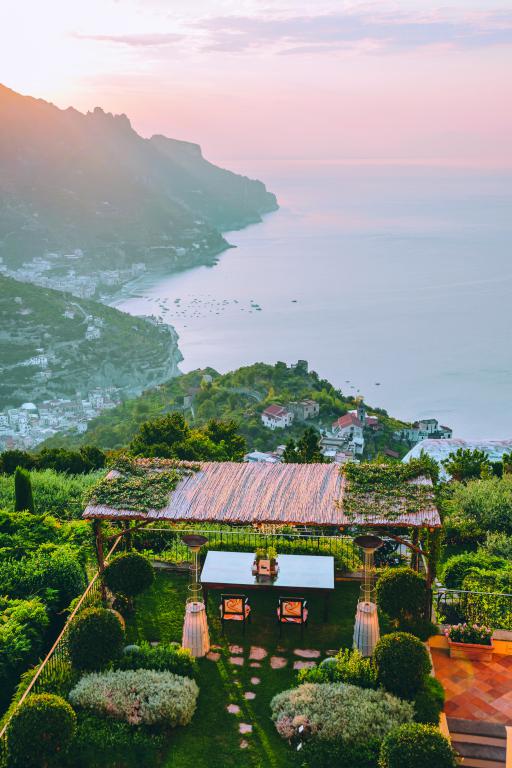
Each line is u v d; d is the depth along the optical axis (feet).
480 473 94.32
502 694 40.01
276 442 359.66
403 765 31.89
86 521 64.03
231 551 55.62
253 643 44.93
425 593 44.60
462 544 71.10
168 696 38.09
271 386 446.60
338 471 50.60
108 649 41.06
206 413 413.39
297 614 45.52
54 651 41.50
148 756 35.14
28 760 33.71
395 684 38.22
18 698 38.24
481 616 47.21
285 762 35.09
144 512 45.75
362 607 43.57
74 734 35.58
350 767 34.19
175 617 47.93
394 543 62.80
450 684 40.88
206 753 35.86
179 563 54.39
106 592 49.08
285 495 47.06
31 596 49.62
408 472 49.37
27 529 61.62
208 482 49.55
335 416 406.62
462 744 36.24
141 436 110.93
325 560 49.34
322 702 37.68
